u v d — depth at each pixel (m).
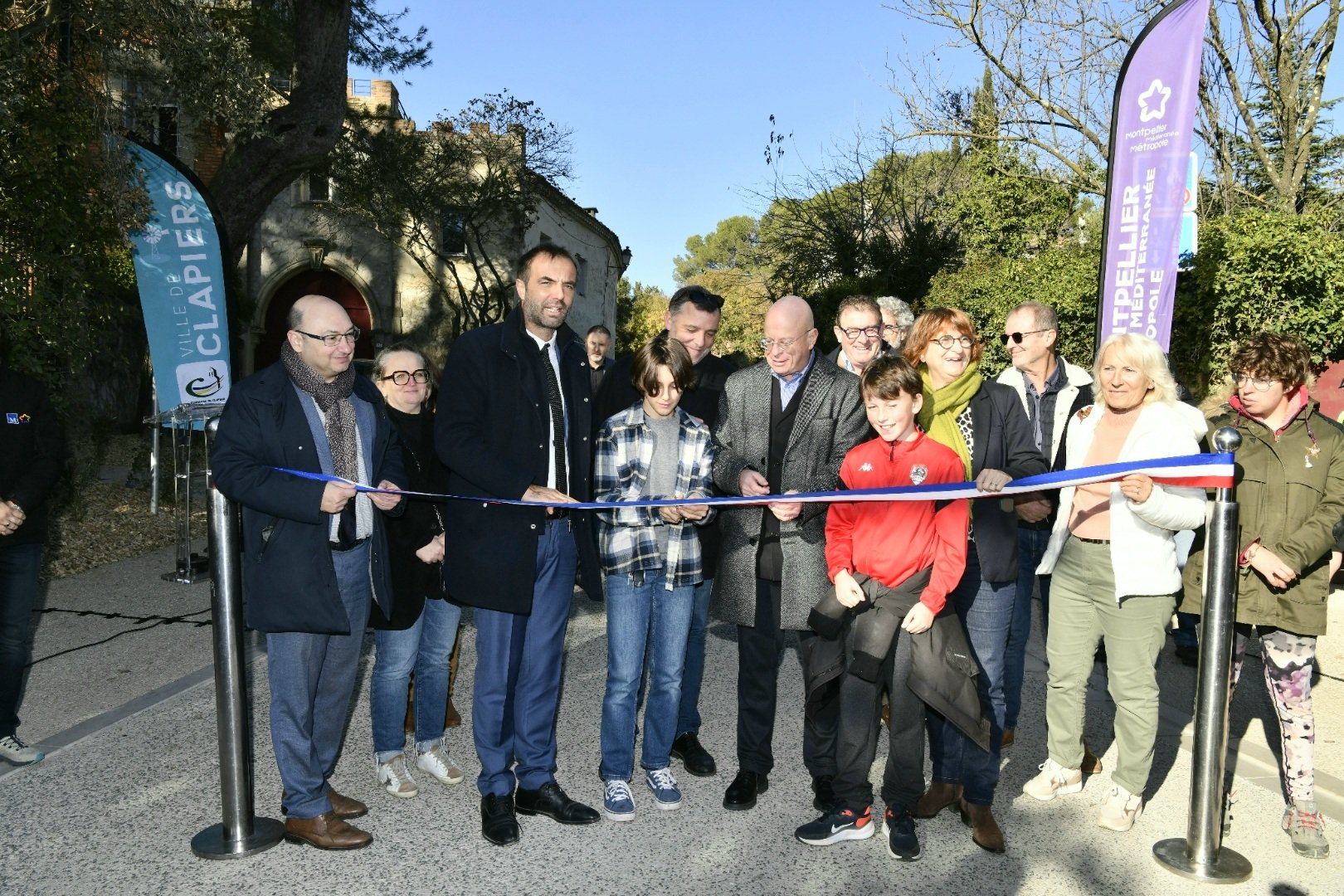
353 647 3.56
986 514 3.61
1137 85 6.04
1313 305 9.36
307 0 11.76
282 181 12.43
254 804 3.56
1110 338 3.62
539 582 3.64
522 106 23.53
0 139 7.69
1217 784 3.24
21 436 4.10
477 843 3.46
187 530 7.84
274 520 3.27
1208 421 4.02
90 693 5.00
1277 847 3.49
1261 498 3.60
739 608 3.76
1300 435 3.60
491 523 3.52
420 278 26.78
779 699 5.20
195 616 6.67
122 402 17.17
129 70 9.41
